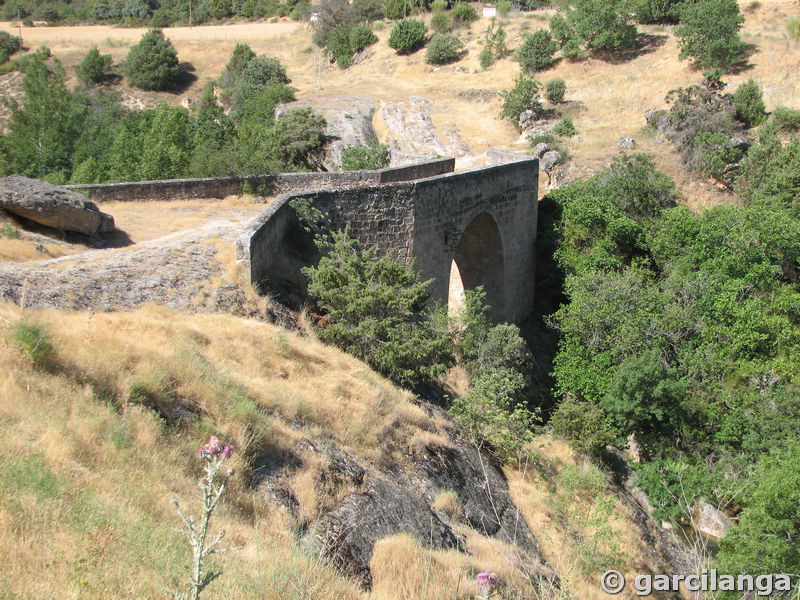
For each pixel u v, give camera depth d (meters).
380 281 18.11
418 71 61.28
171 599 6.57
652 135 41.44
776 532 14.28
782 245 28.53
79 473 8.21
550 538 14.65
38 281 14.02
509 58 58.62
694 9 49.25
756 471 17.55
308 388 13.70
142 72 72.75
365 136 42.56
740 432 20.84
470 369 21.89
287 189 24.89
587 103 47.72
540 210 32.22
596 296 25.05
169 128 33.81
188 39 84.56
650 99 46.59
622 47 54.22
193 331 13.52
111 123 56.75
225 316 14.95
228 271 16.52
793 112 39.75
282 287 17.97
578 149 40.91
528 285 30.23
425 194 22.20
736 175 36.59
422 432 14.95
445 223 23.50
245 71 64.06
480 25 66.75
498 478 16.05
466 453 15.90
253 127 39.88
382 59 65.38
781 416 20.64
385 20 77.19
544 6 72.81
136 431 9.57
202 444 10.08
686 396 21.70
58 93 48.50
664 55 51.81
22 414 8.81
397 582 9.12
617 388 21.47
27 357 9.84
